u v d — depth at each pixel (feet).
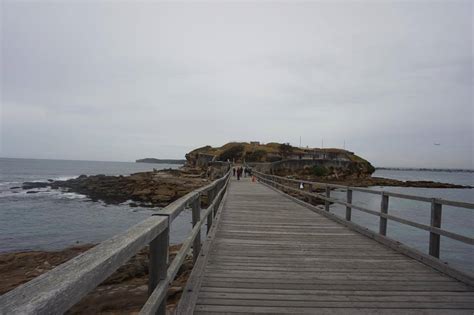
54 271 3.80
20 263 37.45
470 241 14.60
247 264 17.35
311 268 16.90
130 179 156.97
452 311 12.05
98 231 71.41
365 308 12.17
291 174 231.09
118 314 21.79
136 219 86.89
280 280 14.98
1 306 2.84
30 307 2.88
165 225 7.73
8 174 309.63
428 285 14.66
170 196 120.37
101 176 185.37
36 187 164.45
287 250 20.51
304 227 28.32
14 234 67.87
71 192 147.33
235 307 11.96
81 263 4.13
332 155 324.60
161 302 7.61
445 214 99.66
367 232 24.94
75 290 3.60
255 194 58.70
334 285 14.48
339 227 28.50
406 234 70.79
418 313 11.85
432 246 17.81
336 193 169.99
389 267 17.28
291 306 12.18
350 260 18.54
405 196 20.29
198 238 16.28
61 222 81.76
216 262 17.63
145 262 32.19
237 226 28.30
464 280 14.92
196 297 12.42
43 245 58.65
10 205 111.65
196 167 290.56
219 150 328.08
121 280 28.60
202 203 89.35
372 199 150.10
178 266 9.02
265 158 295.28
